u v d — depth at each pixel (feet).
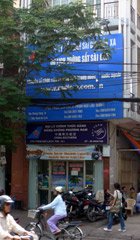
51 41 50.29
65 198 54.13
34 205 65.72
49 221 38.14
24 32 50.70
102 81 60.70
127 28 61.67
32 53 50.55
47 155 65.16
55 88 61.82
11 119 50.98
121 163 65.87
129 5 62.69
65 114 63.36
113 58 60.75
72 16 51.19
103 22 54.70
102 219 56.65
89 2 65.41
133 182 70.95
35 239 21.54
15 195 67.10
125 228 49.75
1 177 67.46
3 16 50.83
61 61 56.03
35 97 61.16
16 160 67.72
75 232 38.19
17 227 21.45
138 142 68.28
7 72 54.54
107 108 60.44
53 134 64.90
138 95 65.16
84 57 61.67
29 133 66.44
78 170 64.08
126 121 62.75
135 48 64.85
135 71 63.41
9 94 48.75
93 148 62.08
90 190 58.49
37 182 66.44
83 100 55.01
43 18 51.08
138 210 62.59
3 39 48.21
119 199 47.62
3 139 51.60
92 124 62.39
